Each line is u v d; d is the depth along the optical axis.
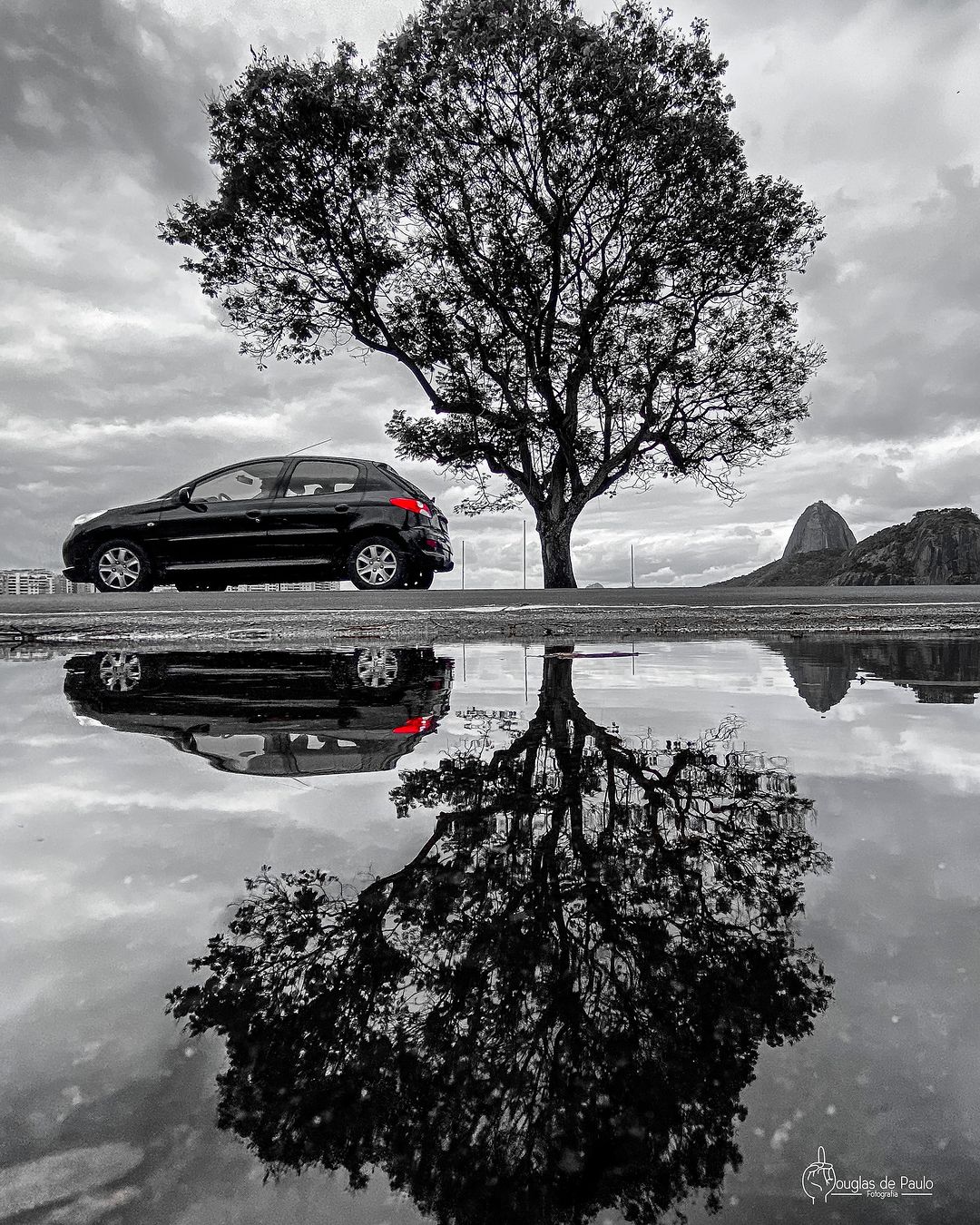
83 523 8.53
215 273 14.51
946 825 1.13
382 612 5.82
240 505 8.38
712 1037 0.60
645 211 14.66
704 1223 0.42
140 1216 0.44
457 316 15.28
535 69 13.83
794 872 0.95
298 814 1.22
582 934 0.78
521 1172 0.47
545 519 15.81
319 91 13.62
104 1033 0.61
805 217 14.85
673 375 15.54
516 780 1.41
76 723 2.07
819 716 2.08
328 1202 0.45
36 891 0.91
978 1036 0.60
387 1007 0.64
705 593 7.39
